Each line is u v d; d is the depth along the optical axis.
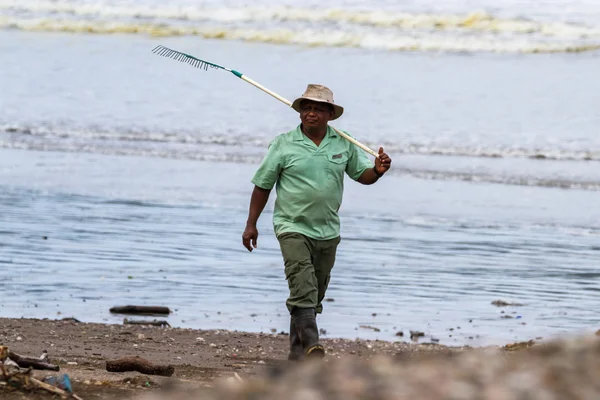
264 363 27.78
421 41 110.38
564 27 110.50
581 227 53.22
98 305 36.38
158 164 68.62
